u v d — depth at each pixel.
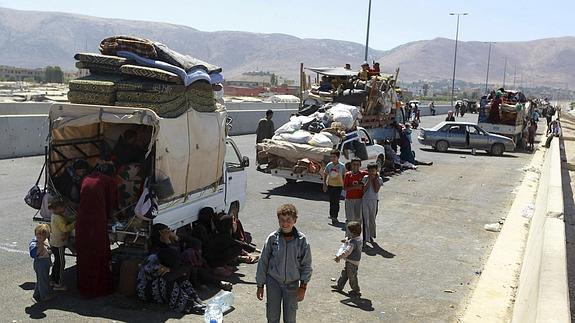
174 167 8.44
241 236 10.11
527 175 23.64
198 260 8.24
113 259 8.02
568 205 18.36
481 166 26.34
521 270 9.64
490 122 35.25
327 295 8.42
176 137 8.48
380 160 20.42
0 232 10.44
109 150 9.44
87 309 7.32
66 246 8.17
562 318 4.93
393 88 24.22
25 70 195.00
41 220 8.38
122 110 8.02
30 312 7.14
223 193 10.50
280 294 6.15
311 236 11.77
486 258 10.91
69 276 8.51
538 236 9.38
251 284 8.62
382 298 8.45
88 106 8.14
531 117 40.47
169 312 7.36
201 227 9.03
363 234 11.34
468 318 7.62
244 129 33.47
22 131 19.97
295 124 17.64
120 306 7.47
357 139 17.78
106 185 7.75
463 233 12.91
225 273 8.79
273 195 15.97
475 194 18.42
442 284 9.24
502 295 8.58
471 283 9.35
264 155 16.88
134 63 8.64
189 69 8.82
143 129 9.20
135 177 8.60
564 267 6.57
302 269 6.11
